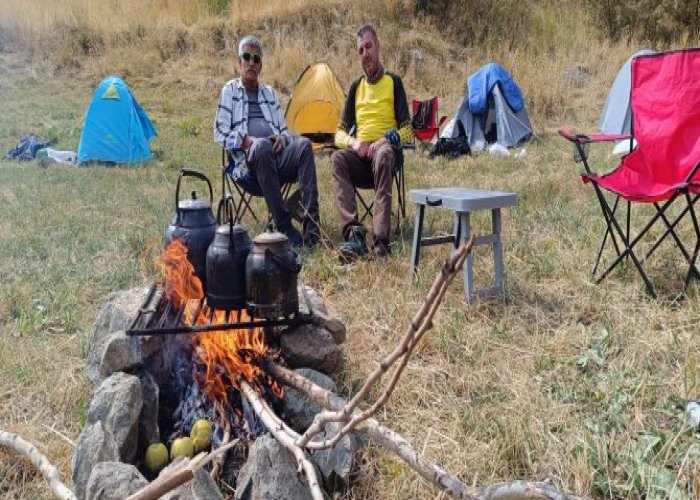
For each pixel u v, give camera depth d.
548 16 15.26
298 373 2.69
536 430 2.54
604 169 7.27
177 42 14.77
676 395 2.74
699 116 3.92
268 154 4.72
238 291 2.72
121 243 4.98
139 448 2.50
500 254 3.84
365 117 5.05
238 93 5.13
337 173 4.80
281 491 2.10
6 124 10.91
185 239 2.80
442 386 2.97
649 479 2.23
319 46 14.23
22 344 3.42
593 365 3.07
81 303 3.96
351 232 4.59
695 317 3.40
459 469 2.42
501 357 3.19
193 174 2.94
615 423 2.59
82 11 15.75
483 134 10.18
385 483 2.37
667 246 4.46
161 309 2.84
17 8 15.55
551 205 5.64
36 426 2.77
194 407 2.70
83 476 2.20
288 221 4.82
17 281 4.23
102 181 7.44
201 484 2.05
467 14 15.00
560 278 4.08
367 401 2.86
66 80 13.85
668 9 15.15
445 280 1.66
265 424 2.39
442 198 3.78
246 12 15.02
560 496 1.66
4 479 2.42
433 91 13.30
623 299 3.71
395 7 14.88
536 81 12.42
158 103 12.57
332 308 3.79
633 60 4.19
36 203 6.34
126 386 2.46
